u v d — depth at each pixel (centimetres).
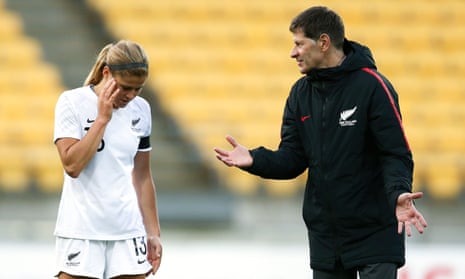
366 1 5228
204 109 4534
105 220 1493
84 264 1482
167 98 4588
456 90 4781
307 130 1631
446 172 4250
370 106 1570
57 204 4100
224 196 4056
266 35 5006
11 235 3925
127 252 1516
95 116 1505
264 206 4044
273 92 4669
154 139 4341
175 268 3119
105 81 1488
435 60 4959
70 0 5066
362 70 1587
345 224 1598
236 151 1625
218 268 3116
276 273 3094
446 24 5166
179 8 5100
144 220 1647
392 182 1525
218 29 5012
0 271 2992
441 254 2919
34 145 4300
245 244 3578
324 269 1634
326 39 1591
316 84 1608
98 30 4947
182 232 4000
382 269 1590
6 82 4588
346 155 1584
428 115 4603
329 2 5216
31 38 4862
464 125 4575
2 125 4375
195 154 4288
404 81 4816
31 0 5066
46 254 3009
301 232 3972
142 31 4956
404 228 1630
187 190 4116
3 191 4109
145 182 1648
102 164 1498
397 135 1556
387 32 5088
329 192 1602
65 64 4738
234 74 4759
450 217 4116
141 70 1453
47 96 4538
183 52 4850
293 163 1664
